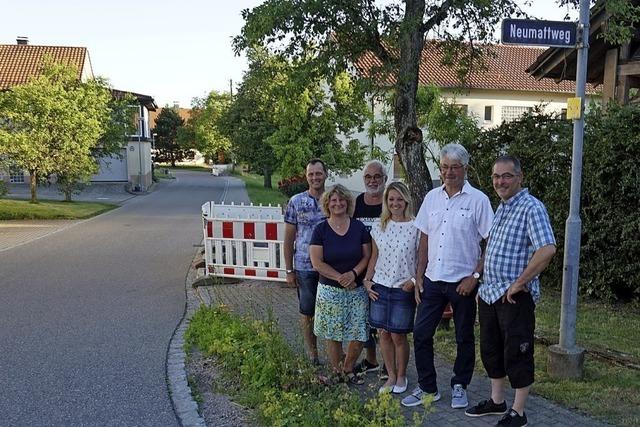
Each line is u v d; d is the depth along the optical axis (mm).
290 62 7742
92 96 23141
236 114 34000
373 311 4285
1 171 21516
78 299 7887
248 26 6453
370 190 4840
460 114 9492
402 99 6926
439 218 4035
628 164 6168
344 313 4371
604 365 4746
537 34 4320
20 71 35562
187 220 19125
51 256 11727
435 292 4062
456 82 9023
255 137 33594
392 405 3615
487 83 27547
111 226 17344
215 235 8961
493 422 3826
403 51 6703
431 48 7789
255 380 4422
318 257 4379
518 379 3627
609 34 6676
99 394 4488
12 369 5074
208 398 4355
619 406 3965
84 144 22234
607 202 6516
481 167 8555
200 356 5363
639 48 10141
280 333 5621
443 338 5645
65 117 21094
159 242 13789
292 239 4977
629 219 6281
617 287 6883
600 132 6555
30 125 21062
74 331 6289
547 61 10195
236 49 6934
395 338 4266
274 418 3725
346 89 21562
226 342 5285
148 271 10016
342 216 4402
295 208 4922
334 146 23953
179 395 4418
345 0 6219
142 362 5230
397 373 4398
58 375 4914
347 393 3896
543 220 3543
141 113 38969
